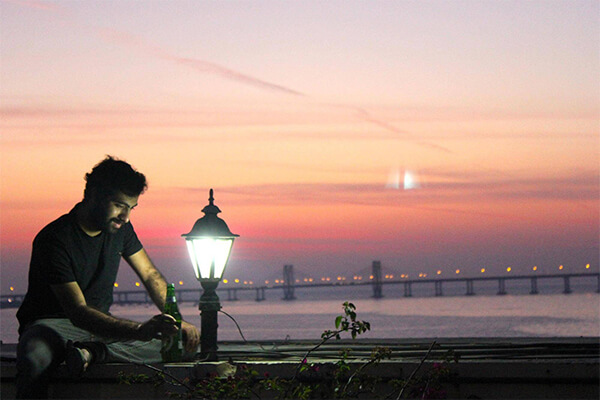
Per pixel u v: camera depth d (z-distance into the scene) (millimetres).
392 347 4742
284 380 4020
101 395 4348
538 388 3924
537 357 4172
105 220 4336
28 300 4438
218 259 4652
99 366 4348
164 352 4402
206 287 4664
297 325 97250
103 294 4531
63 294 4277
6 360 4676
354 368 4121
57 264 4297
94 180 4332
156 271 4840
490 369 3986
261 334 72812
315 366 4137
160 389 4262
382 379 4098
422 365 4059
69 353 4211
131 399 4301
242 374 4098
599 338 5320
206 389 4043
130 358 4402
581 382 3852
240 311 193375
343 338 5730
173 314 4520
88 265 4414
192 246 4672
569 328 81188
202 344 4590
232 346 5285
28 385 4188
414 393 4023
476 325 90688
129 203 4359
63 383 4402
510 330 79438
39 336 4238
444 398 3938
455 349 4562
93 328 4211
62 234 4336
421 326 91312
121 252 4625
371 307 199875
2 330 100688
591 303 186375
